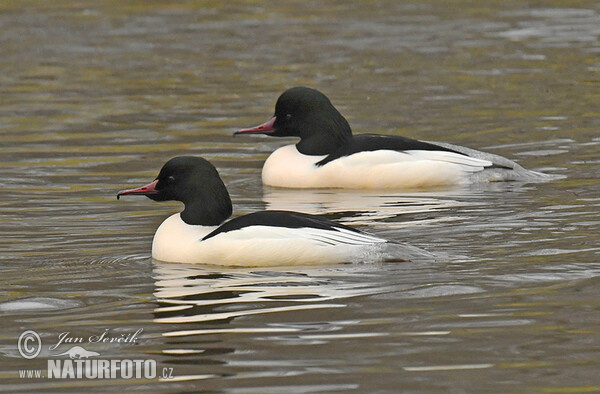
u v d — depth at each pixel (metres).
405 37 30.94
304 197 16.30
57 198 16.14
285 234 12.20
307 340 9.70
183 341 9.77
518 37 30.69
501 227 13.66
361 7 35.91
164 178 12.88
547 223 13.80
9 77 26.64
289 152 17.45
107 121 22.06
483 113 21.94
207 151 19.56
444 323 10.03
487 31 31.62
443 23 32.97
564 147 18.86
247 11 35.38
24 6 35.94
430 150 17.05
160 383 8.88
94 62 28.36
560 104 22.59
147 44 30.52
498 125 20.83
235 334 9.90
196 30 32.41
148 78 26.45
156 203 15.80
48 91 25.12
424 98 23.53
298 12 35.16
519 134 20.02
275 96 24.22
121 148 19.72
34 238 13.78
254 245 12.14
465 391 8.59
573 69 26.34
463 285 11.12
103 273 12.09
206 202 12.76
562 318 10.08
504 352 9.31
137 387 8.84
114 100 24.11
